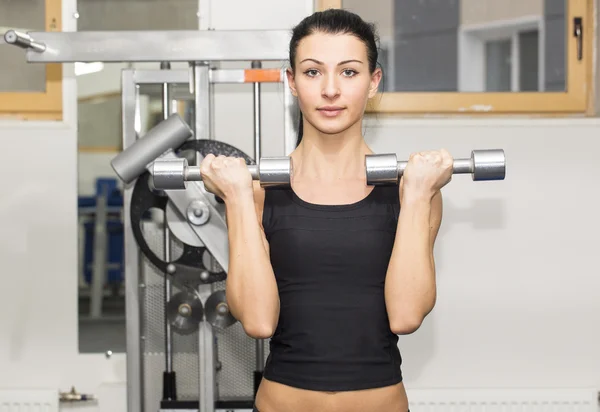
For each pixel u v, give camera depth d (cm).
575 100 273
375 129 265
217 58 219
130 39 218
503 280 265
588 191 264
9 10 277
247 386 236
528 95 272
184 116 269
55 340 268
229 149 220
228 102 263
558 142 264
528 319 265
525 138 264
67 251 268
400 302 134
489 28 274
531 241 265
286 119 229
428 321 265
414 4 274
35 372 267
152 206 220
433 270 138
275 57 218
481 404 256
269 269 135
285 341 137
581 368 266
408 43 275
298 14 266
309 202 141
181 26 310
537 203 265
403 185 138
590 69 274
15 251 267
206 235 213
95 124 479
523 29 274
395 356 140
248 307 134
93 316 485
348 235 137
